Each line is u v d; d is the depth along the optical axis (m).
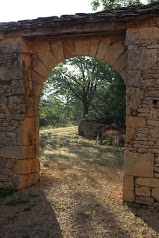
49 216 4.72
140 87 5.04
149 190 5.05
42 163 8.54
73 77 20.98
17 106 5.88
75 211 4.91
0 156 6.08
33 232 4.19
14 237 4.04
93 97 20.62
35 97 6.26
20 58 5.79
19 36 5.78
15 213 4.86
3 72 5.95
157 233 4.16
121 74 5.53
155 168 5.00
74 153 10.59
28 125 6.05
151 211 4.92
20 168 5.92
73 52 5.88
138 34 5.00
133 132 5.10
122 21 5.02
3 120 6.03
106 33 5.44
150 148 5.02
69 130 19.36
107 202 5.32
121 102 15.15
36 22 5.51
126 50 5.45
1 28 5.72
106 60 5.64
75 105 28.11
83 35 5.62
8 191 5.86
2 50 5.93
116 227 4.34
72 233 4.16
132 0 13.85
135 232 4.19
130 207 5.06
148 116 5.01
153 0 13.35
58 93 22.83
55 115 27.25
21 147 5.90
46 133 17.25
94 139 14.59
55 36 5.75
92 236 4.08
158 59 4.91
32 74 6.21
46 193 5.80
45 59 6.09
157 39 4.89
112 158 9.67
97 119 16.48
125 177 5.19
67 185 6.34
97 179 6.92
